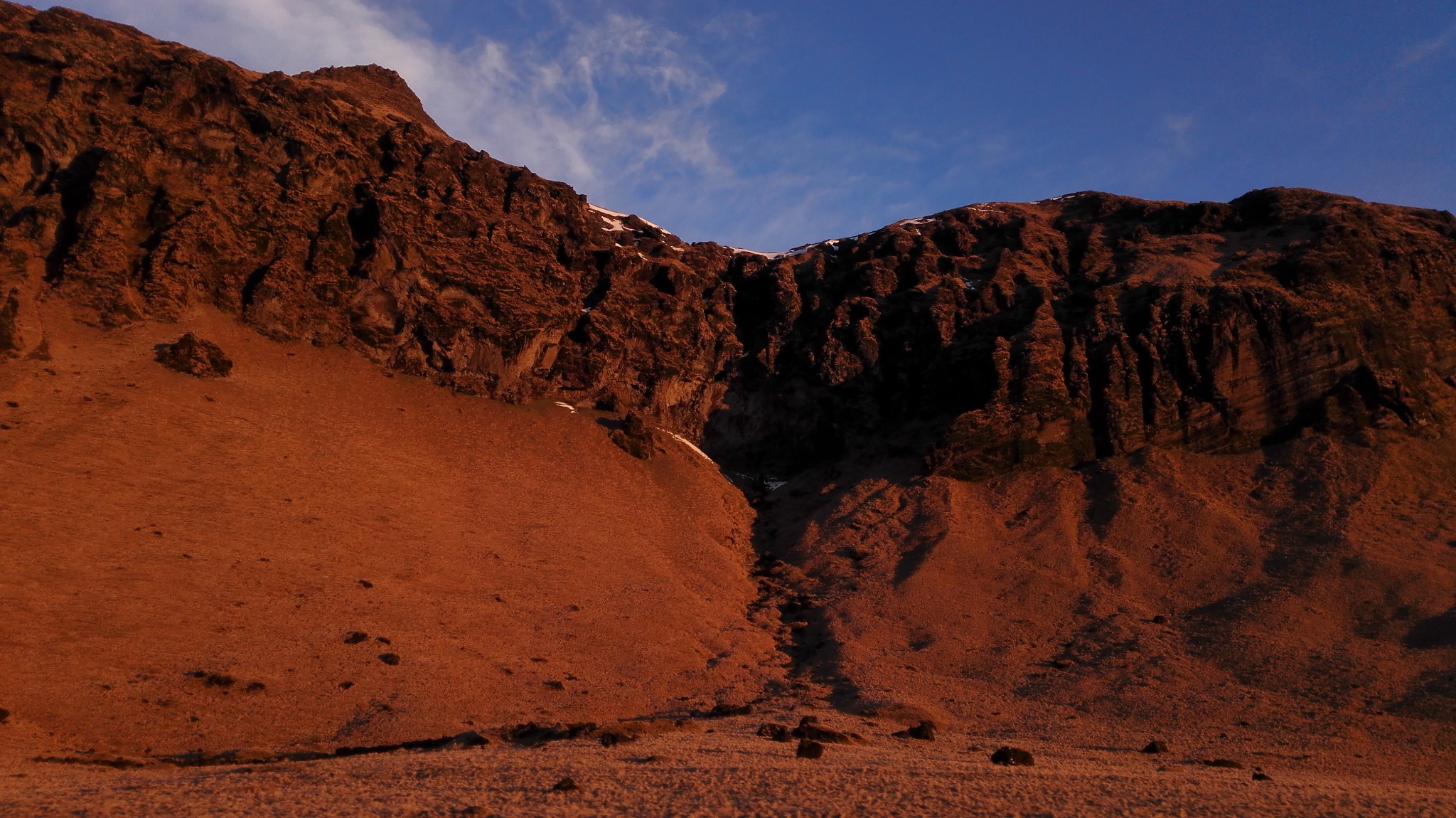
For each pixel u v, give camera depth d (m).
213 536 47.81
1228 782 27.12
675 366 85.56
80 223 66.75
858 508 71.06
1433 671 44.22
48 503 45.38
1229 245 92.06
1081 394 76.06
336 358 71.75
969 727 40.88
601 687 43.19
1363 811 23.02
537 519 62.47
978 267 96.12
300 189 77.62
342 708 36.50
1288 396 74.44
